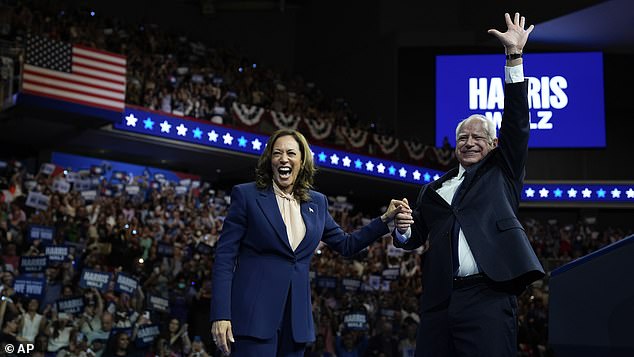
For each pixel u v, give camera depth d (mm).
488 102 27000
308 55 31828
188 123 20328
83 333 10578
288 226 3461
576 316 2750
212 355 11727
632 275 2600
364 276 17219
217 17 31266
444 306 3400
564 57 27547
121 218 15688
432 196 3637
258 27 31812
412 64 27797
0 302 10148
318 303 13508
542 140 27484
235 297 3312
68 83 15992
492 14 26938
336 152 23203
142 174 22109
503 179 3516
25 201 15844
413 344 12781
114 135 19156
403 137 27453
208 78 23750
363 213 27672
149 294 11766
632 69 28625
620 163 28312
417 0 28156
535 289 17141
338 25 30500
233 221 3428
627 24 25797
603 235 25875
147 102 19812
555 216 28453
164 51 25156
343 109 28516
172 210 18094
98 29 23797
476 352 3221
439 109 27281
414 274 18250
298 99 26906
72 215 15102
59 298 10891
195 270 13805
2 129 18812
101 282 11695
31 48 15641
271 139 3588
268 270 3334
